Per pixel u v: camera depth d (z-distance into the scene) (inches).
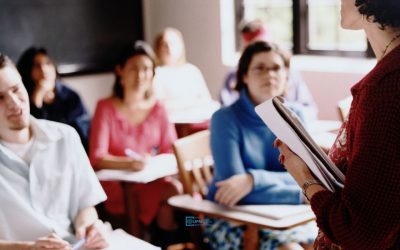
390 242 52.4
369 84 51.4
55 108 150.0
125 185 126.0
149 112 140.3
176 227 141.1
